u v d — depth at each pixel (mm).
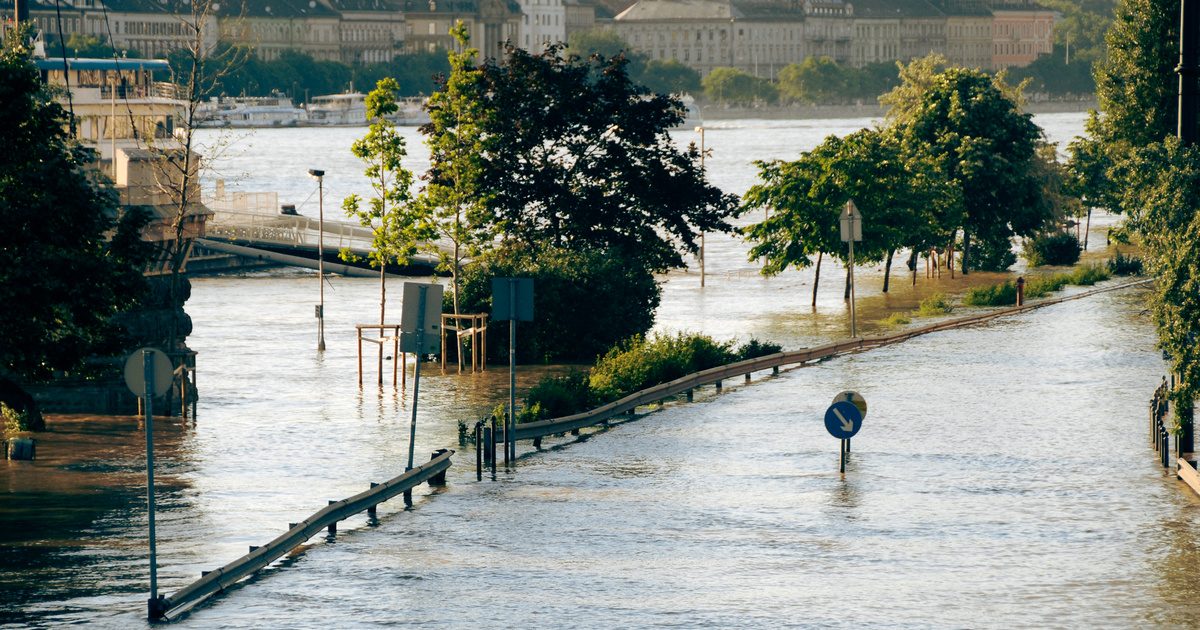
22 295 102125
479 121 182625
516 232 190000
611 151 193250
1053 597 68688
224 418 132500
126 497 98375
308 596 70438
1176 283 97250
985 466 101562
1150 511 87250
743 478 99062
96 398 133375
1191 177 107688
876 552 77938
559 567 75562
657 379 140500
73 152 115500
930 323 196750
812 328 196125
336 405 140125
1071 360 156500
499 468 105812
